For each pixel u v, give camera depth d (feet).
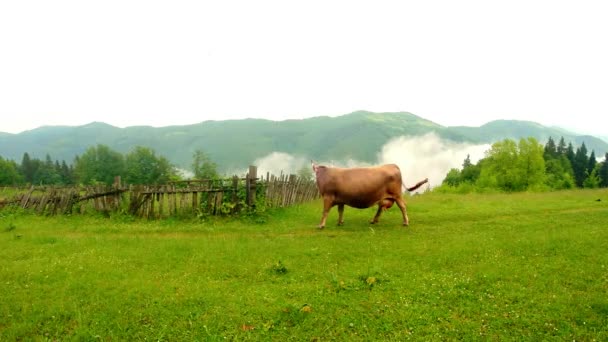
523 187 162.61
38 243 44.88
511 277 31.99
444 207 68.33
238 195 61.05
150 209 60.64
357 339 24.52
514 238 43.09
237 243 43.50
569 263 34.73
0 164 249.14
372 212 64.34
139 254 39.86
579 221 52.49
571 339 23.76
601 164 330.13
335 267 35.78
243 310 27.76
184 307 28.32
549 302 27.71
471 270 33.83
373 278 31.76
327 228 52.60
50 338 24.86
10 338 24.62
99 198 63.10
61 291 30.78
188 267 36.32
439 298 28.96
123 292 30.71
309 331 25.41
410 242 43.32
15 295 30.17
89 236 48.80
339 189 51.98
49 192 65.26
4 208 65.05
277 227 53.67
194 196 60.54
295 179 74.79
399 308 27.73
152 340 24.77
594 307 26.84
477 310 27.17
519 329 24.89
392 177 53.01
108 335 25.14
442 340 24.17
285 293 30.40
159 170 244.22
